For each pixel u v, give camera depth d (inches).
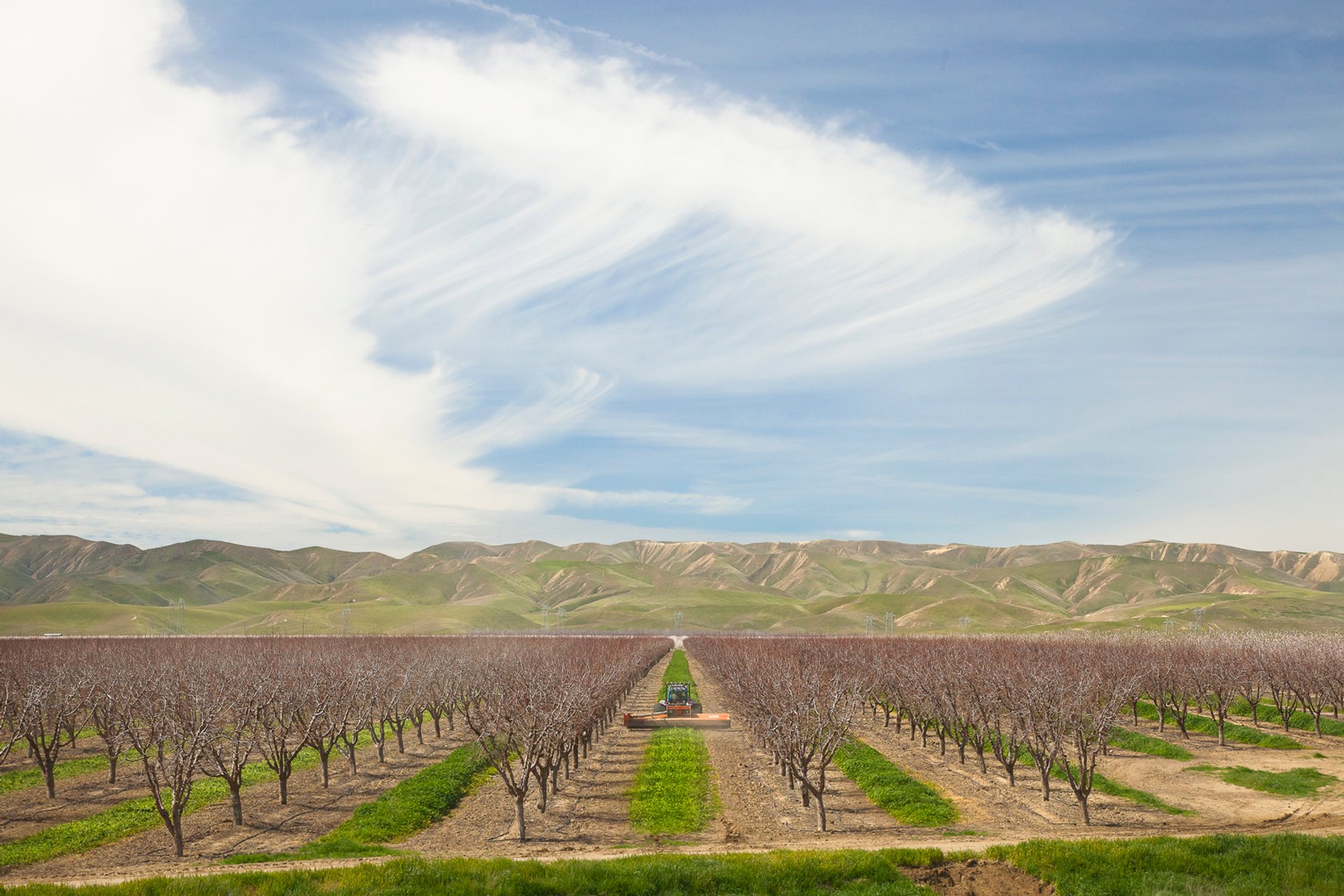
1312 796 1143.6
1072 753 1519.4
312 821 1066.1
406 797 1151.6
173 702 1094.4
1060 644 2554.1
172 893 681.0
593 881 723.4
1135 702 1830.7
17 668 1835.6
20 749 1653.5
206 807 1142.3
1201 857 753.6
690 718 1915.6
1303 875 710.5
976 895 720.3
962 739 1478.8
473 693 1695.4
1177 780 1291.8
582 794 1240.2
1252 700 1817.2
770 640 3769.7
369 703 1457.9
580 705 1348.4
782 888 718.5
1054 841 802.8
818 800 1020.5
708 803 1156.5
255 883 706.2
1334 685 1673.2
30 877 823.1
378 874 721.0
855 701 1333.7
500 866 745.0
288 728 1222.9
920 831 991.0
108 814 1093.8
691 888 720.3
